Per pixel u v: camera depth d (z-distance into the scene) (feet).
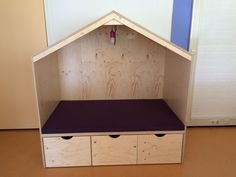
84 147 5.53
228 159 6.04
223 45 6.98
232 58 7.13
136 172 5.50
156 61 7.17
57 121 5.76
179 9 6.57
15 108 7.12
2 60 6.64
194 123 7.65
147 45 7.00
